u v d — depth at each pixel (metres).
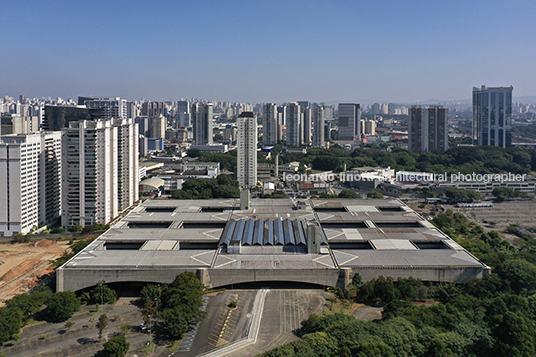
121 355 196.00
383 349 181.50
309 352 182.50
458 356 184.62
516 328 184.50
